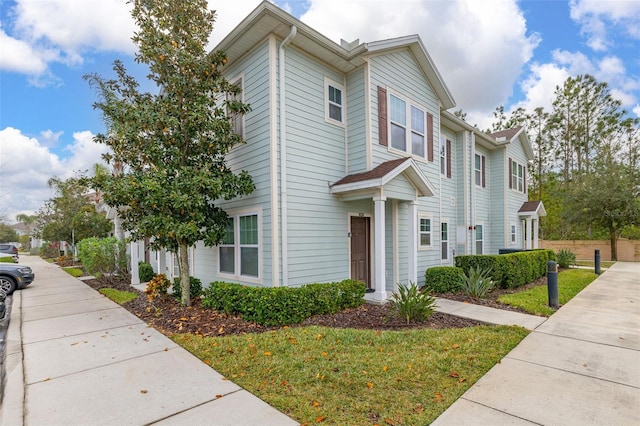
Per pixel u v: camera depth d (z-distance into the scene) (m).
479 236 13.98
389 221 8.70
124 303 7.68
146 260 14.15
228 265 8.07
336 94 8.12
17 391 3.34
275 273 6.53
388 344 4.49
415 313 5.70
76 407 3.01
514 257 9.30
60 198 20.83
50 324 5.92
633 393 3.21
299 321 5.63
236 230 7.67
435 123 10.58
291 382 3.41
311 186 7.31
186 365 3.94
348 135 8.29
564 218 19.67
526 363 3.96
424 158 9.95
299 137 7.12
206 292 6.73
